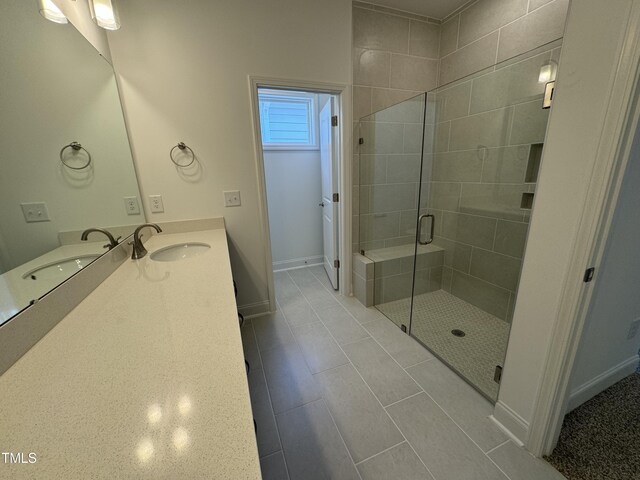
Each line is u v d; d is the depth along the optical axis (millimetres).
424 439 1281
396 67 2354
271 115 3186
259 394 1576
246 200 2178
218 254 1541
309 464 1194
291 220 3502
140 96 1759
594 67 818
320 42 2057
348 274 2723
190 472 420
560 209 960
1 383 620
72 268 1078
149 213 1936
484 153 2115
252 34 1885
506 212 2045
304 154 3363
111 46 1650
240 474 415
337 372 1732
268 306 2492
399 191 2510
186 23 1747
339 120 2338
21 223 819
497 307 2230
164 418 516
